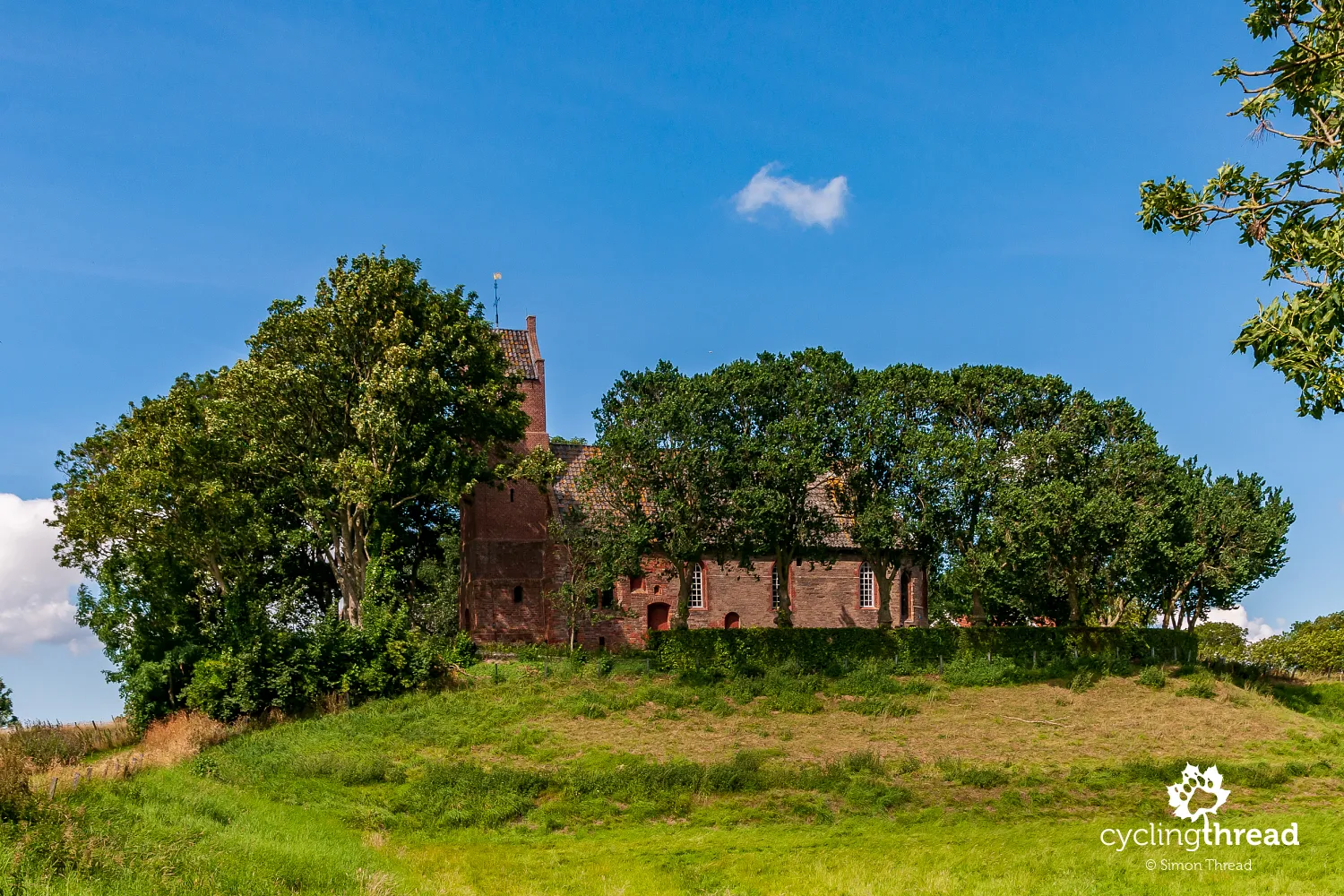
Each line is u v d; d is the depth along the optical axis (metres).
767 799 33.66
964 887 23.89
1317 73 15.20
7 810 21.19
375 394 47.12
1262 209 16.38
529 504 58.09
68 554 48.94
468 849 29.06
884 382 52.38
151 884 18.45
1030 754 38.00
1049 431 48.78
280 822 28.14
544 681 47.12
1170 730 41.09
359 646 46.56
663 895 24.34
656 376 50.38
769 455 48.12
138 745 42.59
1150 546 46.94
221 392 49.72
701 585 58.94
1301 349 14.48
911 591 61.59
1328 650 68.19
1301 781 34.72
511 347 62.12
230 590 47.88
